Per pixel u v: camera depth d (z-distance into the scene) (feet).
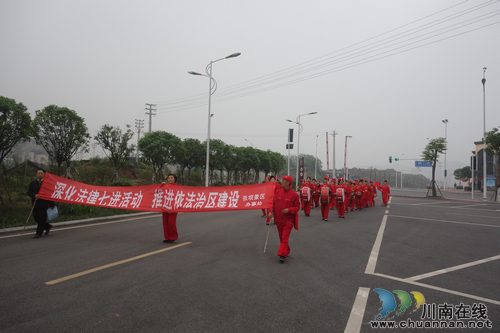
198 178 102.63
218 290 14.19
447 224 38.34
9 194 41.68
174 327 10.68
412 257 21.24
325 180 41.52
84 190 27.91
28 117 39.58
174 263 18.33
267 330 10.62
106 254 20.24
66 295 13.32
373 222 39.22
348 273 17.26
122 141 61.36
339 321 11.47
